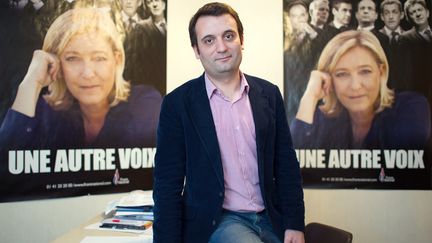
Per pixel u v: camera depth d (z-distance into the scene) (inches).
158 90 104.0
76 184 93.4
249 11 107.2
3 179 85.2
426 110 100.8
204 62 49.2
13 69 85.7
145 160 102.3
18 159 86.6
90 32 94.5
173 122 50.0
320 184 103.8
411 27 100.9
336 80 102.9
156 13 103.4
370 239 103.7
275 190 53.1
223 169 49.2
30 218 88.7
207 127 48.6
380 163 102.2
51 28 89.7
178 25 106.5
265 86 53.7
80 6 93.3
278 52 106.0
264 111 50.8
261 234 49.5
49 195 90.1
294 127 104.4
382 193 103.0
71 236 58.7
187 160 49.8
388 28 101.3
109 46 97.0
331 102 103.3
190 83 52.5
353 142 102.8
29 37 87.3
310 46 103.9
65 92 91.7
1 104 84.6
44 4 89.0
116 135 98.3
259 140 49.3
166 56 105.0
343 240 63.1
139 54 101.2
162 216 48.7
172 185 49.8
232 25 48.3
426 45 100.7
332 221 104.3
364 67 101.9
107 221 65.8
